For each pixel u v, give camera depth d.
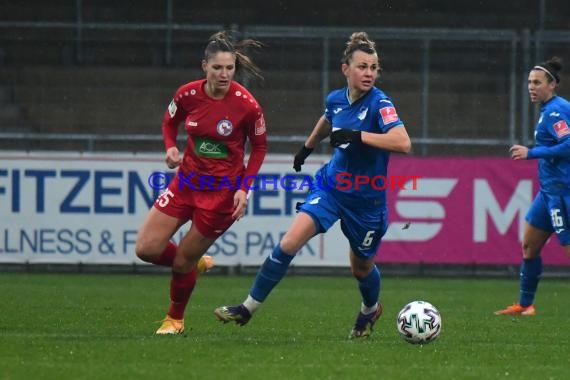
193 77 60.66
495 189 52.81
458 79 59.38
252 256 52.34
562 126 35.19
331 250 52.97
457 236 52.88
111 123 59.34
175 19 63.16
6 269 54.75
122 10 62.81
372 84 25.77
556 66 35.81
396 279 54.50
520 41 57.47
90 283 49.31
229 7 64.00
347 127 25.91
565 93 59.78
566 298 45.69
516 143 55.12
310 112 58.41
